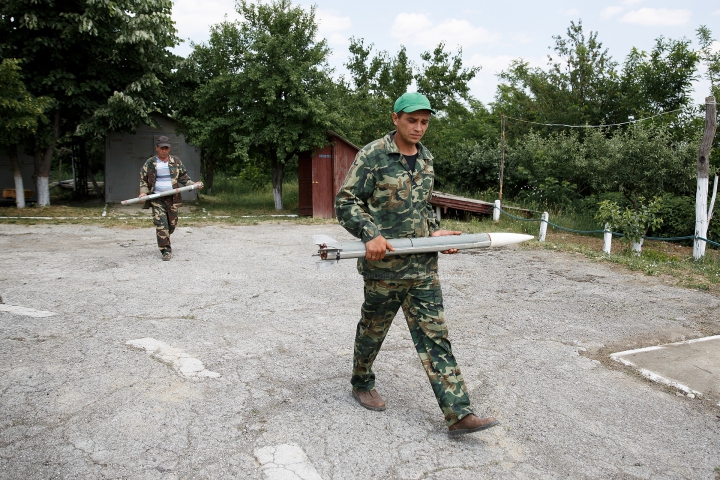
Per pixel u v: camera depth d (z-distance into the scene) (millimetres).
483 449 3018
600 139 13852
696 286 6953
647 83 17938
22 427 3121
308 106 14391
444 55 21469
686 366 4316
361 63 22062
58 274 6949
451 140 22391
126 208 16297
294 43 15086
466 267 8070
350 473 2744
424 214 3258
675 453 3055
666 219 12703
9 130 13359
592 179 13891
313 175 14820
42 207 15414
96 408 3363
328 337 4793
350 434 3121
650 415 3492
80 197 19797
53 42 14359
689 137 14469
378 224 3137
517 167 17953
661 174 12320
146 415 3287
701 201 9148
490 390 3793
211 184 20984
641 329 5258
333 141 14922
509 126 20406
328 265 3027
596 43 19797
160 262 7863
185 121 16125
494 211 13531
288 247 9523
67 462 2785
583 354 4566
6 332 4711
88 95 15672
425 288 3125
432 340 3078
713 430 3328
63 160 26984
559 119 19000
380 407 3416
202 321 5168
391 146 3064
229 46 15914
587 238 12047
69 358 4156
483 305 5996
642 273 7754
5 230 10969
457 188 20281
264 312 5516
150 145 17922
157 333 4785
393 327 5105
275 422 3240
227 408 3400
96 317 5191
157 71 16109
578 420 3396
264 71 14664
